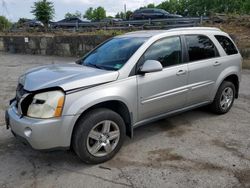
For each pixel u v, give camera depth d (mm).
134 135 4492
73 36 15898
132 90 3752
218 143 4172
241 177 3270
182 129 4723
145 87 3902
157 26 16094
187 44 4566
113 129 3684
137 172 3410
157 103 4117
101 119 3488
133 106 3814
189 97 4605
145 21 17234
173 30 4453
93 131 3475
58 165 3607
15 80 8992
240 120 5129
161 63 4168
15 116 3410
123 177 3307
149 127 4812
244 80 8602
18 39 18562
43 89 3254
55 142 3252
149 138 4375
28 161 3711
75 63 4551
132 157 3783
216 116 5344
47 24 25078
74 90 3297
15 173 3426
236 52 5504
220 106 5277
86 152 3451
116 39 4734
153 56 4082
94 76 3494
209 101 5082
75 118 3270
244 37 12531
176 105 4449
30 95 3301
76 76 3500
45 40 17234
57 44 16734
